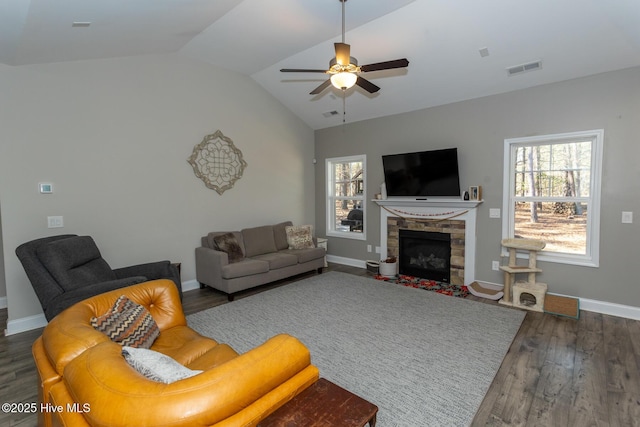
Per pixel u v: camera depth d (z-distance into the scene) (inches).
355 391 87.7
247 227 211.2
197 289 182.5
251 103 210.2
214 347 79.0
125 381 40.3
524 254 163.0
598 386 89.5
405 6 128.6
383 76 174.2
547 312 142.6
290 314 142.5
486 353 107.7
